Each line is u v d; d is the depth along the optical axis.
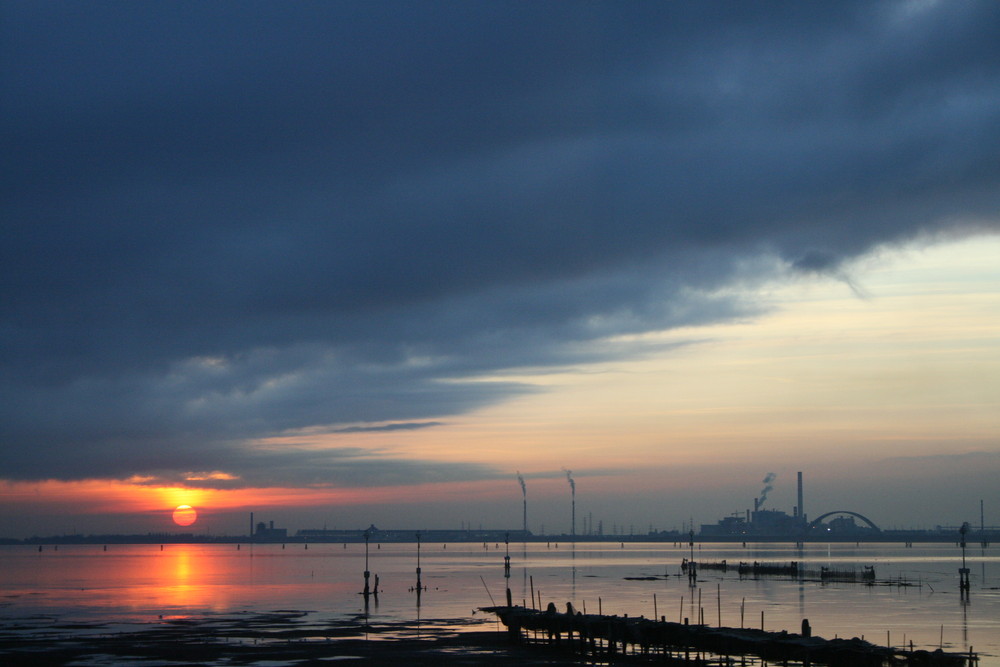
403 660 82.62
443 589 176.25
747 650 79.06
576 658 84.56
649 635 86.25
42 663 81.56
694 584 191.50
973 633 101.81
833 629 106.31
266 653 86.62
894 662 73.19
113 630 105.50
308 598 153.75
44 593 171.00
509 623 98.12
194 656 84.88
